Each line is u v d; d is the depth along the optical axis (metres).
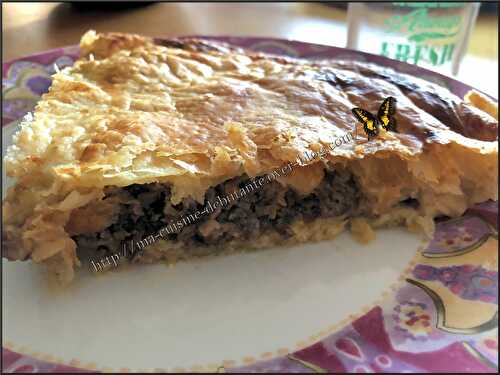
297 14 0.34
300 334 0.14
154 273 0.16
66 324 0.14
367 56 0.23
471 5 0.24
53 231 0.15
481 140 0.17
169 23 0.31
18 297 0.15
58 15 0.32
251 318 0.14
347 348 0.13
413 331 0.13
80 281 0.15
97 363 0.13
